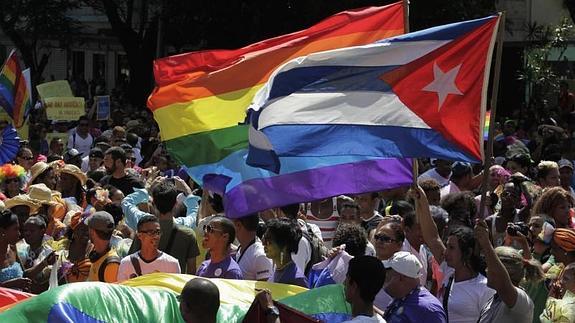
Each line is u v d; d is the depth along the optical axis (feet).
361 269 23.11
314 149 26.66
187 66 31.83
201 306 20.51
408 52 27.02
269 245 29.50
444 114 27.09
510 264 27.25
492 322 26.40
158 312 23.24
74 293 22.50
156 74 31.60
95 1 126.41
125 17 132.46
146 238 31.42
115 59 161.89
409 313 24.89
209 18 105.70
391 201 44.04
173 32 111.96
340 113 26.66
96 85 145.59
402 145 27.07
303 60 26.45
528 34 118.83
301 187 28.94
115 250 34.53
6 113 59.21
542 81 112.57
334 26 30.83
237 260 32.19
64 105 77.51
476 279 27.58
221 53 32.07
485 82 27.02
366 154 27.09
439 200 40.45
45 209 40.22
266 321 21.71
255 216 32.09
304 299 25.23
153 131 80.79
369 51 26.84
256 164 26.53
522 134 88.38
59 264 32.78
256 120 25.90
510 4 123.03
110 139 67.56
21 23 135.54
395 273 25.35
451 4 98.89
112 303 22.89
